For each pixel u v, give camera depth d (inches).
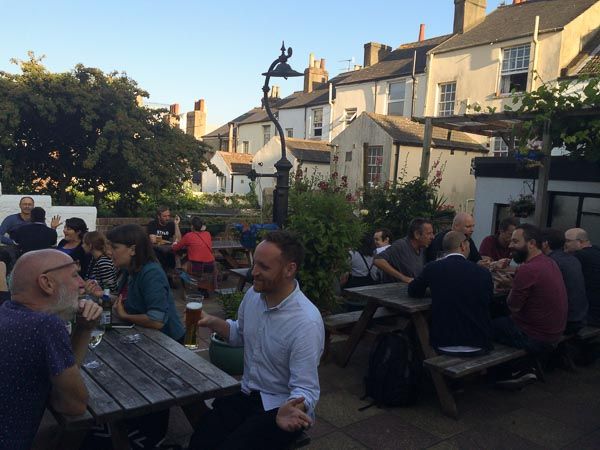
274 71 233.5
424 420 151.3
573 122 258.5
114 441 101.1
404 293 182.4
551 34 587.5
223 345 159.8
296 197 209.3
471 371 145.3
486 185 386.3
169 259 335.6
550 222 354.0
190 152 524.1
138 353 117.8
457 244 162.9
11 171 457.4
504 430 147.1
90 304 92.1
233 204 621.0
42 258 82.3
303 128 1027.9
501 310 204.8
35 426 78.5
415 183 353.7
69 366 78.2
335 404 159.6
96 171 510.9
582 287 187.3
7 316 77.2
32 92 438.3
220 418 101.8
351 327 201.0
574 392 177.6
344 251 196.2
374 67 893.2
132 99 491.5
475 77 671.1
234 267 362.9
